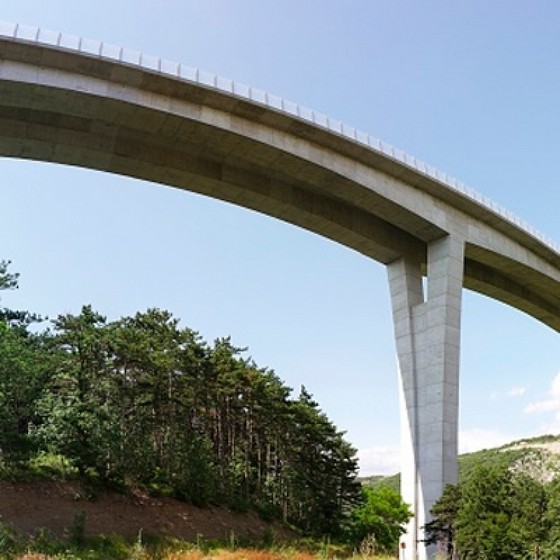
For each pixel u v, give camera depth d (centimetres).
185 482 4212
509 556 2327
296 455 5119
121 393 4206
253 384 4744
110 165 3388
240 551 3541
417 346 3959
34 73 2841
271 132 3338
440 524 2895
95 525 3362
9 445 3394
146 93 3044
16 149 3228
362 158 3622
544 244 4578
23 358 3403
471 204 4069
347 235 3997
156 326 4600
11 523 3017
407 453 3769
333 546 4459
